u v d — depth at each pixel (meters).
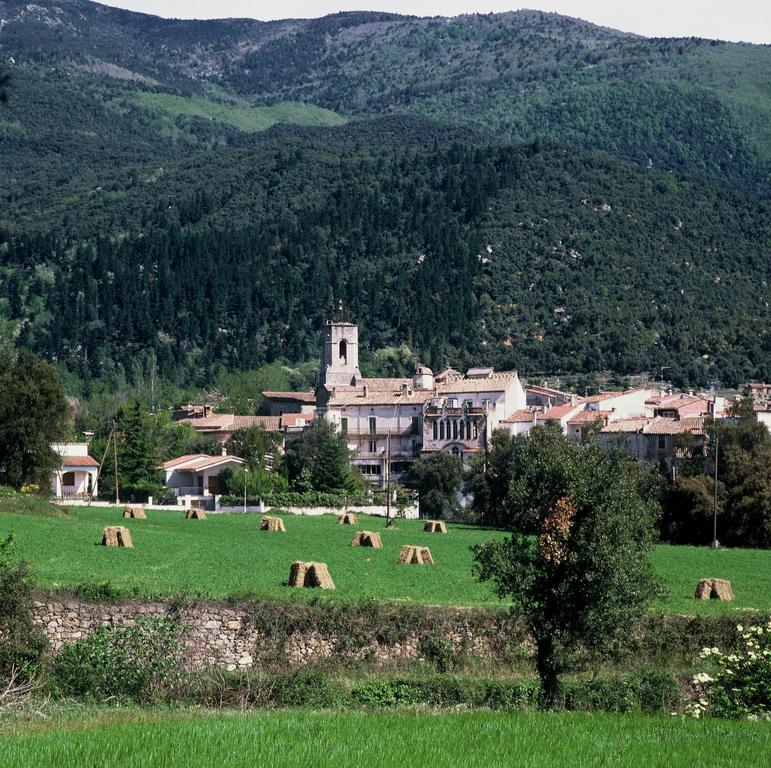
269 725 97.06
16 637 127.75
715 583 178.00
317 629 141.38
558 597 121.81
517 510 124.19
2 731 94.75
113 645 130.12
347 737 91.44
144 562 183.25
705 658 131.62
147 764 81.12
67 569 166.62
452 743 89.69
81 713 109.81
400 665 141.00
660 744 91.06
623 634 124.44
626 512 123.06
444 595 160.62
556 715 108.44
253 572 177.00
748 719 107.38
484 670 141.75
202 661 135.38
